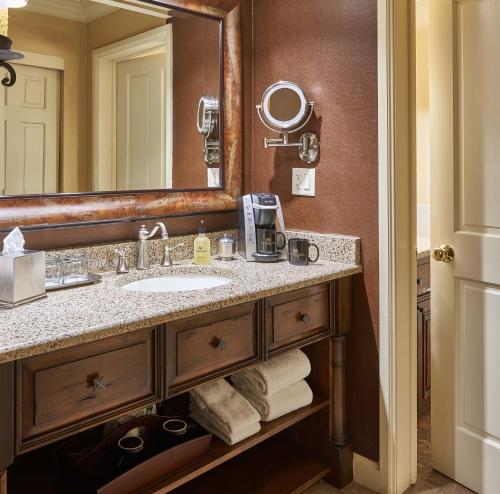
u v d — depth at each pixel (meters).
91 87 1.85
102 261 1.87
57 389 1.21
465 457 2.05
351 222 2.04
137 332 1.36
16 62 1.67
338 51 2.03
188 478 1.60
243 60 2.31
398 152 1.91
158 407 2.00
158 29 2.02
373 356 2.02
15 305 1.40
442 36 1.98
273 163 2.30
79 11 1.81
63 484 1.62
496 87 1.85
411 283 2.02
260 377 1.88
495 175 1.87
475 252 1.95
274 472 2.05
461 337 2.04
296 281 1.76
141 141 1.99
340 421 2.07
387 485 2.01
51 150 1.76
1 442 1.11
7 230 1.66
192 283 1.98
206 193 2.22
